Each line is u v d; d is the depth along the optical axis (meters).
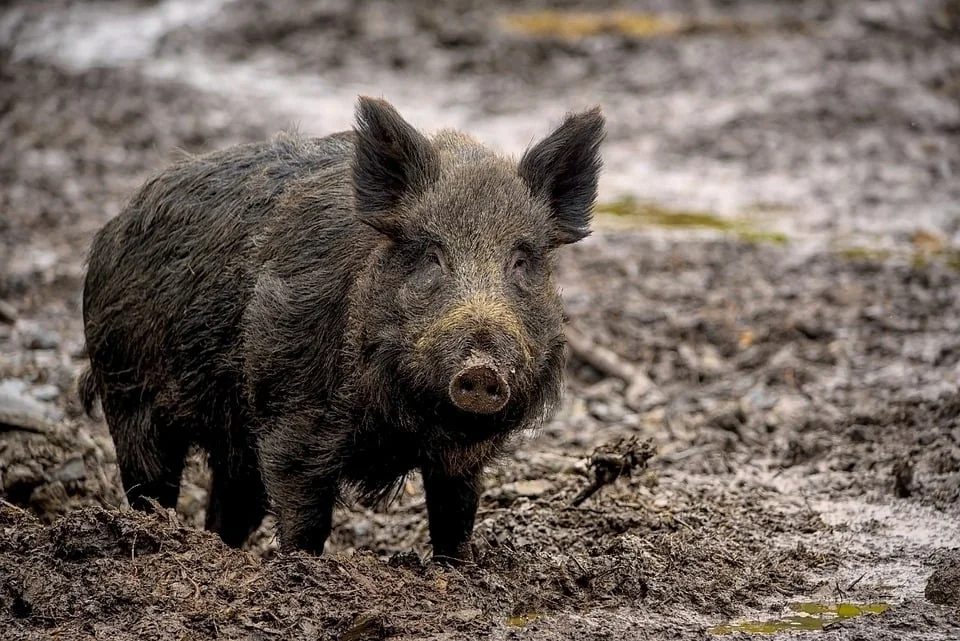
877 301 48.19
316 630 20.62
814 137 74.50
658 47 94.75
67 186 61.84
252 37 98.12
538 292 23.05
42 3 106.12
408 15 103.00
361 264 23.64
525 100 86.31
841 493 30.98
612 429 36.75
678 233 58.94
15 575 21.44
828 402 38.00
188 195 27.17
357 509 31.81
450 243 22.34
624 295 49.47
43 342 41.38
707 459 33.75
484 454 24.19
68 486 29.39
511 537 27.09
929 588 23.38
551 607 22.84
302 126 76.19
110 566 21.59
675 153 74.00
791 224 61.06
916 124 75.44
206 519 29.22
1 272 48.69
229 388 26.19
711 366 42.53
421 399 22.28
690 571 24.91
